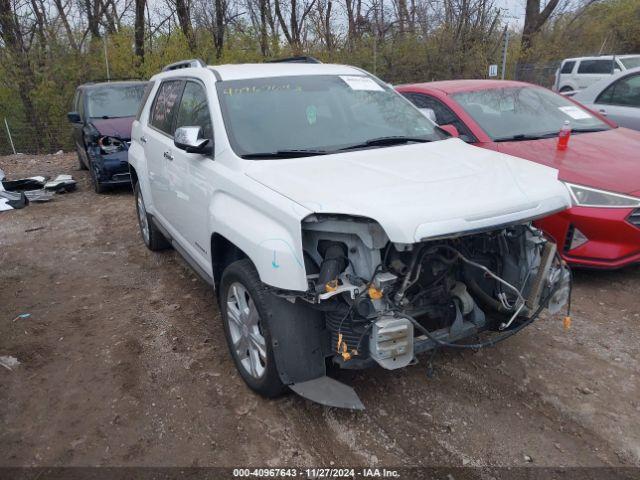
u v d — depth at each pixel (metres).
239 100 3.87
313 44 20.84
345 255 2.79
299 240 2.69
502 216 2.69
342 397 2.93
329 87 4.19
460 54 18.47
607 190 4.51
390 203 2.62
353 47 20.36
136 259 6.06
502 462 2.81
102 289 5.25
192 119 4.23
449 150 3.63
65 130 17.17
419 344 2.86
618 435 2.98
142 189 5.59
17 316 4.71
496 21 18.31
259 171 3.26
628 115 7.48
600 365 3.61
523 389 3.39
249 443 3.01
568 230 4.62
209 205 3.62
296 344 2.97
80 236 7.02
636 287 4.72
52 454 3.00
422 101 6.42
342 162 3.31
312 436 3.04
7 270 5.88
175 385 3.57
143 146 5.57
